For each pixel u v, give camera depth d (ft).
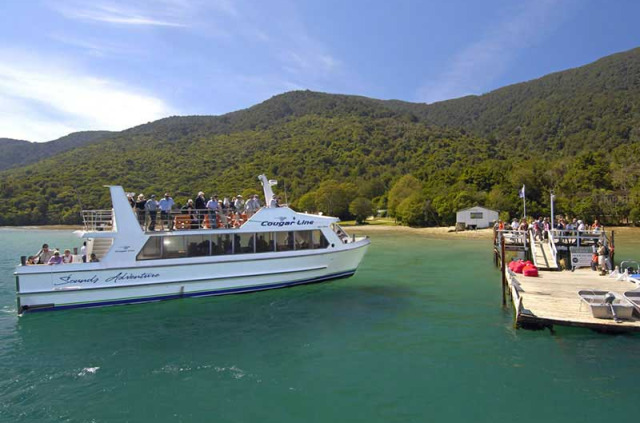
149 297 59.52
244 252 64.39
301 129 619.67
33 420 30.81
